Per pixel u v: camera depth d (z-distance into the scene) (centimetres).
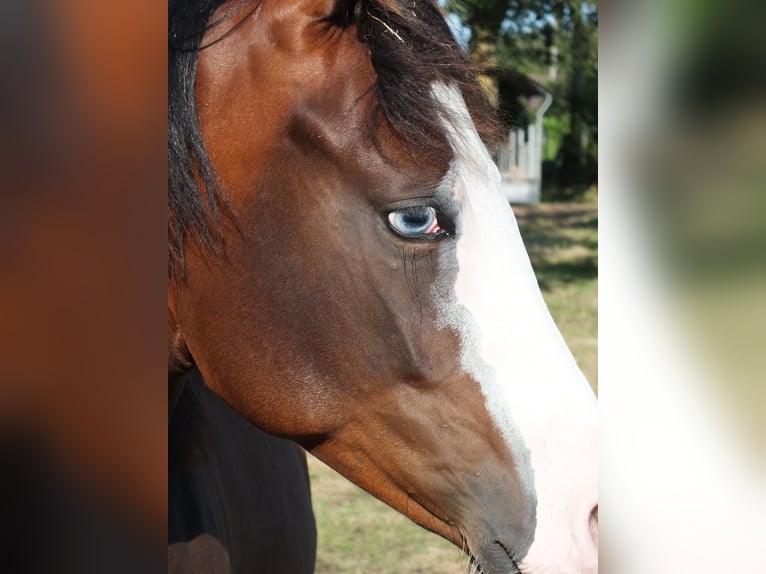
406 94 66
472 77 70
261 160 68
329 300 69
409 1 70
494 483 68
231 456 97
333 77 67
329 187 67
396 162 66
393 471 71
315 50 68
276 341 70
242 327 70
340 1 67
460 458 68
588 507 66
